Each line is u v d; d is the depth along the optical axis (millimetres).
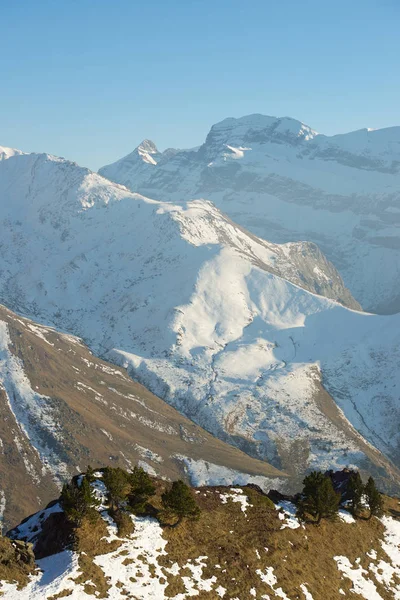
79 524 61312
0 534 57719
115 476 65562
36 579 55125
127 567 58531
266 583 63250
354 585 69250
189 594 58000
